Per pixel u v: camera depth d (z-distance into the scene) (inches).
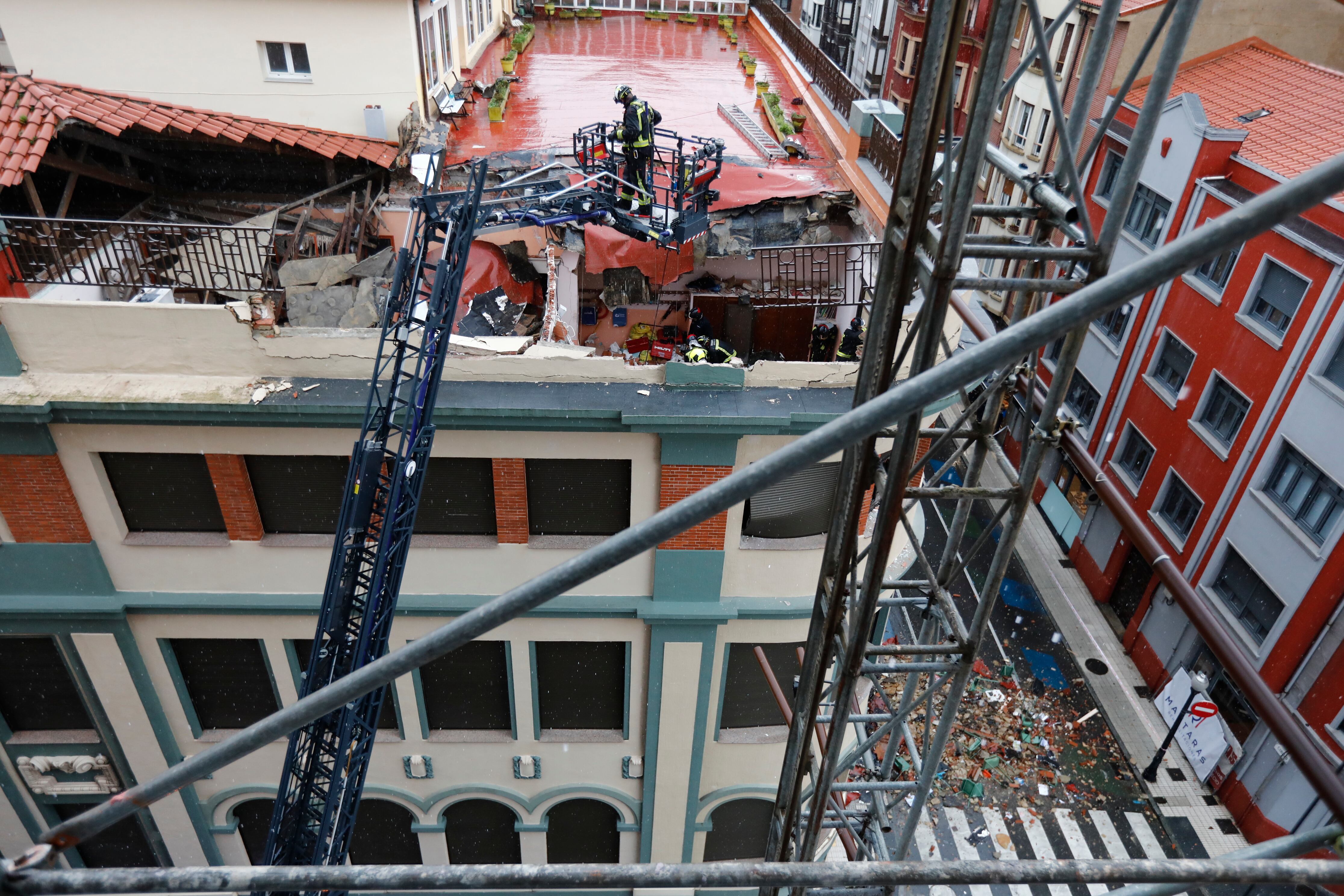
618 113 795.4
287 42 640.4
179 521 545.6
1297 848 163.8
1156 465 970.1
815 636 336.2
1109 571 1054.4
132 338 482.3
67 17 625.3
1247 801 810.2
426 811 664.4
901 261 232.5
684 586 557.0
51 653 584.7
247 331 483.8
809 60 923.4
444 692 613.9
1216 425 881.5
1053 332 120.8
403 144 658.2
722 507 136.1
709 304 703.1
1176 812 837.8
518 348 506.6
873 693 924.0
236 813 671.1
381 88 659.4
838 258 663.8
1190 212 919.0
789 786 369.7
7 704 610.5
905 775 484.7
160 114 596.1
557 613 562.9
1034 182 241.6
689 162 622.8
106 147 609.3
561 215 566.3
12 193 615.8
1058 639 1026.7
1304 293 767.1
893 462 245.0
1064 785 860.0
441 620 577.6
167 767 633.0
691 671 589.0
